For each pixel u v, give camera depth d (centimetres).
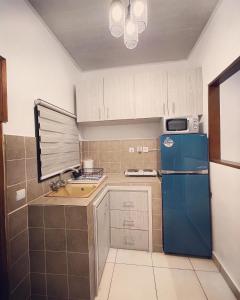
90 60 282
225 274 177
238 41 147
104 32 212
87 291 150
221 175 186
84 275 149
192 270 194
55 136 212
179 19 196
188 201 215
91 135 313
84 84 267
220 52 178
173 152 218
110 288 172
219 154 210
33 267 155
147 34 221
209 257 213
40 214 153
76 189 215
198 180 213
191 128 223
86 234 149
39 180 175
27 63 162
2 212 129
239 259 155
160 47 252
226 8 164
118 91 258
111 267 201
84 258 149
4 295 130
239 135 212
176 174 218
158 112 248
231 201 167
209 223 212
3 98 129
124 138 306
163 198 221
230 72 171
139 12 119
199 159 212
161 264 205
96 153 306
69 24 197
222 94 210
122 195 236
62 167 230
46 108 192
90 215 158
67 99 252
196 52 249
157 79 249
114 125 308
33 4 168
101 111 263
